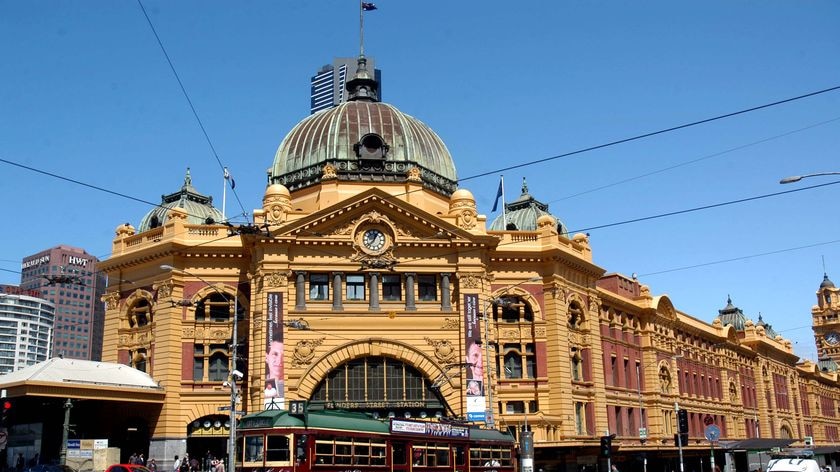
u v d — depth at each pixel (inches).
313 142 2866.6
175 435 2458.2
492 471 2025.1
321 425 1667.1
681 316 4013.3
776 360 5383.9
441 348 2482.8
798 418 5570.9
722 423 4227.4
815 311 7445.9
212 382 2519.7
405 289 2536.9
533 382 2659.9
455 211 2630.4
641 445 3166.8
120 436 2529.5
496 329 2672.2
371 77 3152.1
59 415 2493.8
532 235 2758.4
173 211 2615.7
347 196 2694.4
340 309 2474.2
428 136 3002.0
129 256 2655.0
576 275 2874.0
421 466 1838.1
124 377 2422.5
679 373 3784.5
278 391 2346.2
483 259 2578.7
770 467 2246.6
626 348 3294.8
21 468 2335.1
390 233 2541.8
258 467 1627.7
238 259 2593.5
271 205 2501.2
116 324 2682.1
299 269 2479.1
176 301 2546.8
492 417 2272.4
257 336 2433.6
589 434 2800.2
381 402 2438.5
